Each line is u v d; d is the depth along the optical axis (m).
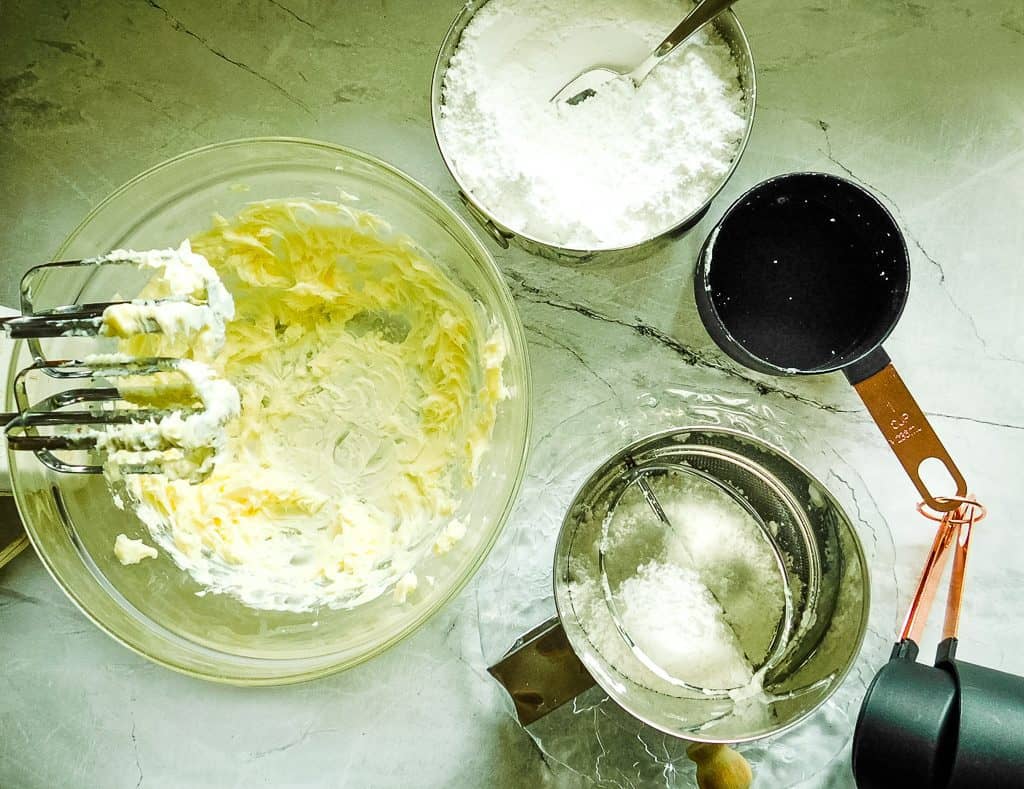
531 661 0.89
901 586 0.98
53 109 1.00
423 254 0.95
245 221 0.94
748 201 0.92
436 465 0.98
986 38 1.00
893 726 0.80
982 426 0.99
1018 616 0.98
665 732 0.84
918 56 1.00
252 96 1.00
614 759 0.96
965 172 1.00
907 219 1.00
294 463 0.99
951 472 0.91
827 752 0.93
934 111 1.00
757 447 0.91
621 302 1.00
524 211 0.93
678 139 0.92
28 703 0.98
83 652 0.99
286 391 0.99
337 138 1.00
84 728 0.98
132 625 0.91
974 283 1.00
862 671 0.94
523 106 0.95
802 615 0.93
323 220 0.94
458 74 0.91
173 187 0.89
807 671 0.91
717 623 0.94
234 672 0.90
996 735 0.76
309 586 0.96
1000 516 0.99
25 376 0.85
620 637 0.93
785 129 1.00
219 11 0.99
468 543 0.93
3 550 0.97
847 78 1.00
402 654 0.99
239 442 0.98
